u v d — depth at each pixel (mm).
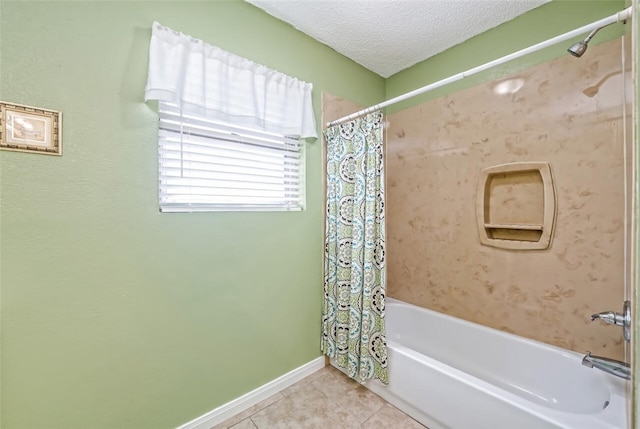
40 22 941
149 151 1175
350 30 1740
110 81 1075
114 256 1104
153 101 1181
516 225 1601
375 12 1583
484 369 1699
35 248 953
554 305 1489
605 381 1204
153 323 1208
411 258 2188
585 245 1383
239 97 1408
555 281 1483
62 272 1002
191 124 1321
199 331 1345
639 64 454
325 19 1638
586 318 1387
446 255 1962
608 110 1299
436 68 2012
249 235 1513
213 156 1413
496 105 1684
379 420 1415
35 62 934
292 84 1643
